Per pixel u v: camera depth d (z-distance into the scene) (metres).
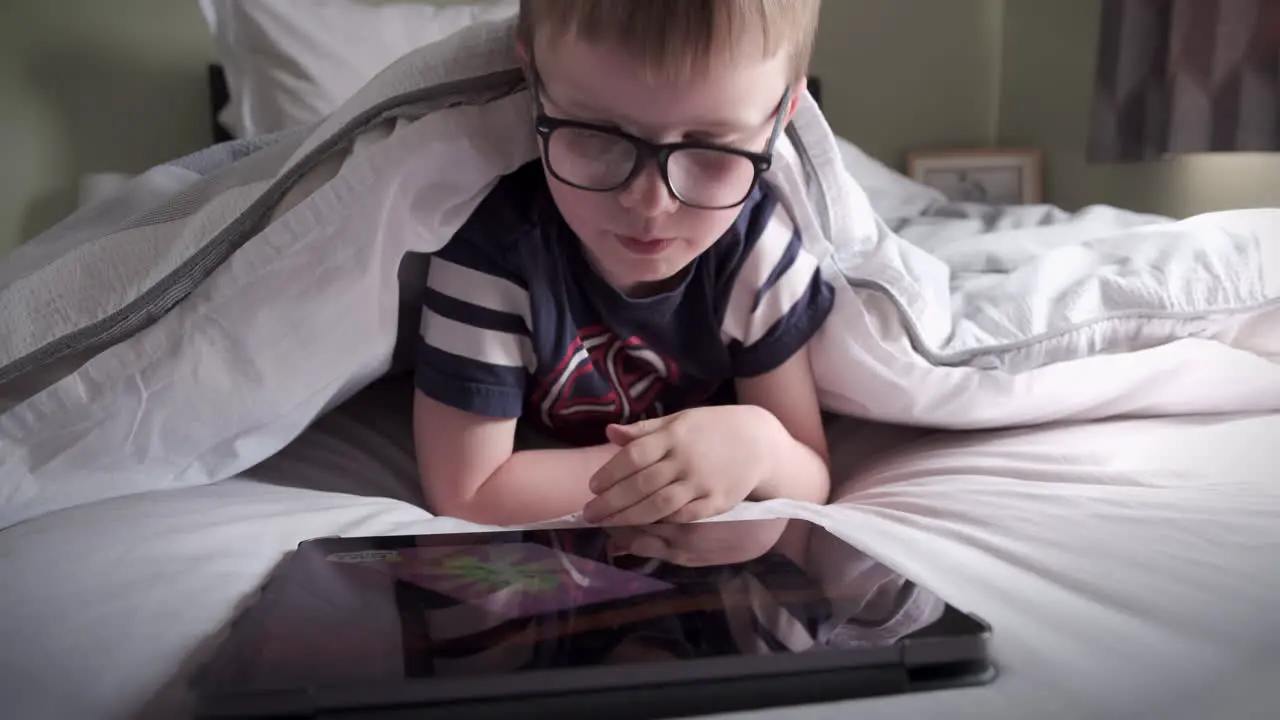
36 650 0.42
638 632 0.39
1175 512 0.55
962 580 0.49
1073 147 2.22
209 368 0.67
